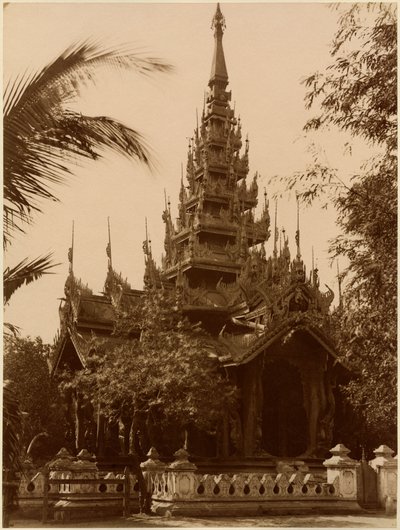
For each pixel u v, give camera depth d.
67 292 37.72
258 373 33.34
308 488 26.67
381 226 18.95
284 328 33.00
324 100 20.08
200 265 41.22
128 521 23.95
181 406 28.61
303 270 34.12
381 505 27.61
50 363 39.31
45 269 18.12
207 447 34.34
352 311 19.11
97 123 16.47
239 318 36.94
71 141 16.34
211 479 25.62
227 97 45.44
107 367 30.45
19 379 41.19
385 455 28.36
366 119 19.80
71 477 26.64
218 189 43.59
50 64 16.33
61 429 41.81
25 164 16.00
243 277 38.00
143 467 27.20
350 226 19.62
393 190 19.09
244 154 44.94
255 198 44.56
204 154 44.22
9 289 17.66
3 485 19.03
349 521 24.45
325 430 34.09
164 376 28.44
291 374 36.31
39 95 15.95
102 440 35.06
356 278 19.05
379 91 19.58
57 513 24.45
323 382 34.62
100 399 30.11
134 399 28.86
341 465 27.33
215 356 32.97
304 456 33.56
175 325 34.00
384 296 18.73
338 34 19.97
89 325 37.12
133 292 38.84
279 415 36.38
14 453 17.55
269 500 26.00
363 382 22.75
